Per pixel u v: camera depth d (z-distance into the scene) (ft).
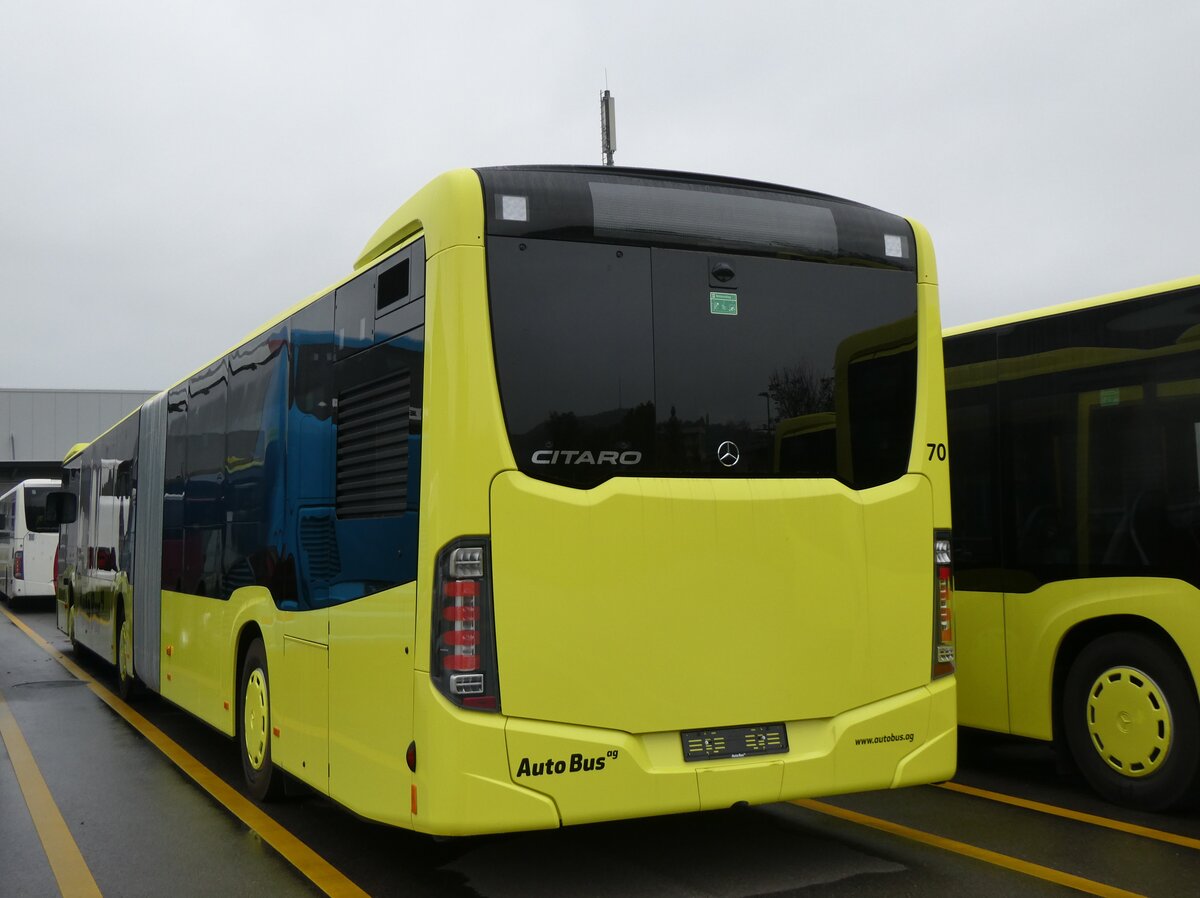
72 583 49.96
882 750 16.22
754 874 16.72
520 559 14.33
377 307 16.56
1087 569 20.92
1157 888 15.81
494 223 14.76
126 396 187.21
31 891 16.92
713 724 15.20
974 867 16.93
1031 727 21.99
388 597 15.51
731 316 15.96
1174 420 19.54
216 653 24.99
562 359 14.85
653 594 14.94
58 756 27.55
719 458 15.62
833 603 16.10
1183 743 19.31
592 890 16.07
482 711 14.02
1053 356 21.85
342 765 16.97
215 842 19.43
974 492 23.41
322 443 18.49
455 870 17.33
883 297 17.15
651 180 15.90
